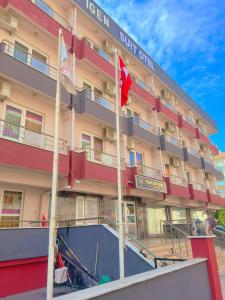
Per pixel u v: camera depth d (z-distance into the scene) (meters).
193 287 5.35
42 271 8.88
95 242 8.42
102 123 14.78
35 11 12.55
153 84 21.56
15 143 9.84
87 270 8.38
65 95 12.77
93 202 14.19
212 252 6.30
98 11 16.86
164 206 20.58
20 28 12.62
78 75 14.93
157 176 17.94
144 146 18.75
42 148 10.71
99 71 15.70
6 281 7.93
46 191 11.73
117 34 18.25
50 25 13.17
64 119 13.34
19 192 11.21
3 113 10.94
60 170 11.17
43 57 13.58
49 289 4.37
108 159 14.48
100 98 15.02
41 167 10.45
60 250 9.40
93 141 14.67
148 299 4.16
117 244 7.82
